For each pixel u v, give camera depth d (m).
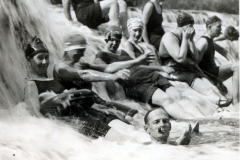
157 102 6.09
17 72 5.61
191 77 6.42
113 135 5.66
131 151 5.59
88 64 5.92
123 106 5.92
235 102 6.67
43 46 5.72
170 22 6.51
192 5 6.72
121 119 5.81
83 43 5.94
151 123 5.85
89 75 5.87
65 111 5.64
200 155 5.70
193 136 5.98
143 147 5.68
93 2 6.13
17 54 5.64
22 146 5.16
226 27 6.85
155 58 6.29
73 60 5.87
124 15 6.26
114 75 5.99
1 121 5.41
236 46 6.89
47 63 5.72
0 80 5.54
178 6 6.61
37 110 5.57
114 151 5.55
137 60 6.16
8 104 5.51
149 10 6.41
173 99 6.17
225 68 6.71
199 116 6.23
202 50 6.61
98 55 6.00
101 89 5.89
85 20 6.07
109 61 6.03
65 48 5.87
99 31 6.09
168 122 5.90
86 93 5.76
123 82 6.01
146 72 6.16
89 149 5.49
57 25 5.92
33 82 5.62
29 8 5.79
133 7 6.34
